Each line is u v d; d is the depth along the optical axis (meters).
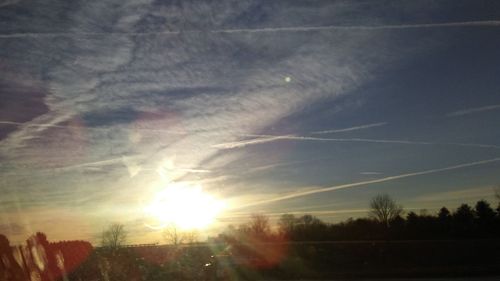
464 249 48.59
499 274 35.88
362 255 48.81
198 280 40.19
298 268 43.53
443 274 36.78
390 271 39.34
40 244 21.06
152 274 40.97
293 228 58.12
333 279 37.66
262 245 50.09
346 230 59.50
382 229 60.03
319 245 52.16
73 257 32.44
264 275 41.38
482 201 61.19
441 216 61.06
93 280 34.84
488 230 58.22
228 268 43.38
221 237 47.88
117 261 40.09
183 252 45.88
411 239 56.56
